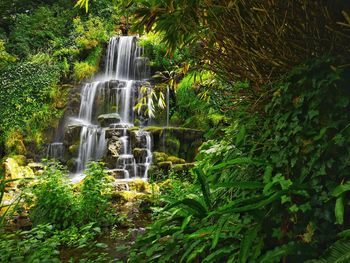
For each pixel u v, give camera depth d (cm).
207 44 244
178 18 218
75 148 1151
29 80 1334
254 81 236
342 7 177
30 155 1178
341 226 169
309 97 185
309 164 179
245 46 221
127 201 714
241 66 237
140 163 1032
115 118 1199
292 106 200
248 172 225
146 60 1382
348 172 168
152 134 1081
